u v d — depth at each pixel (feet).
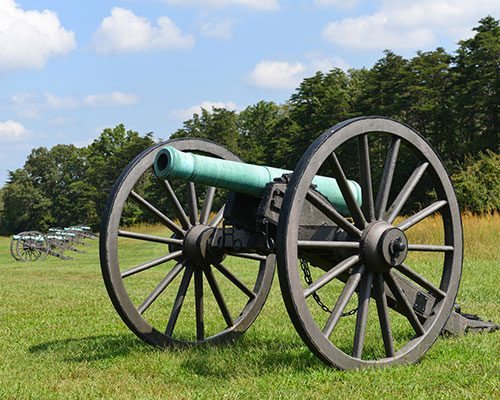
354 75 253.44
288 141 197.36
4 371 14.97
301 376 12.96
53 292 34.47
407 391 11.50
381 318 14.03
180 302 16.93
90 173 288.92
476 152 153.69
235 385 12.57
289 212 12.12
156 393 12.51
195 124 286.66
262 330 20.06
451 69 169.48
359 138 13.62
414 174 14.71
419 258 44.09
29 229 323.37
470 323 17.54
